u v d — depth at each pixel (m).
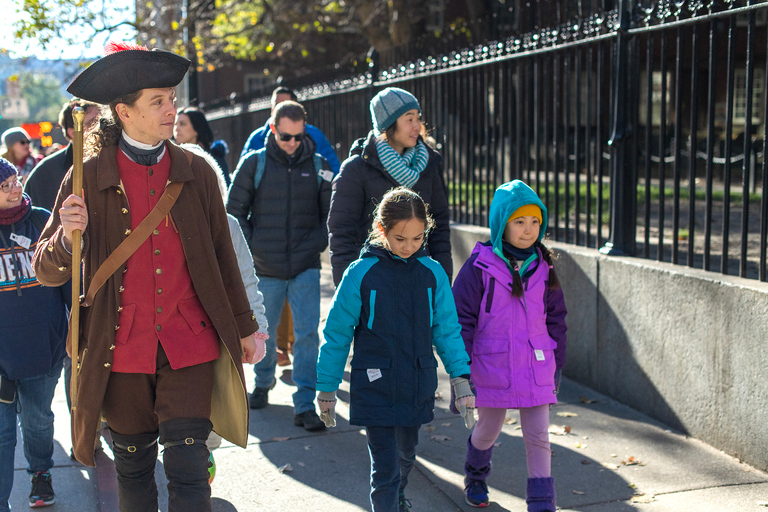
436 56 7.17
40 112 58.84
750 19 3.89
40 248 2.45
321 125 9.99
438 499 3.60
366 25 15.32
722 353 3.99
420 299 3.00
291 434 4.48
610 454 4.06
